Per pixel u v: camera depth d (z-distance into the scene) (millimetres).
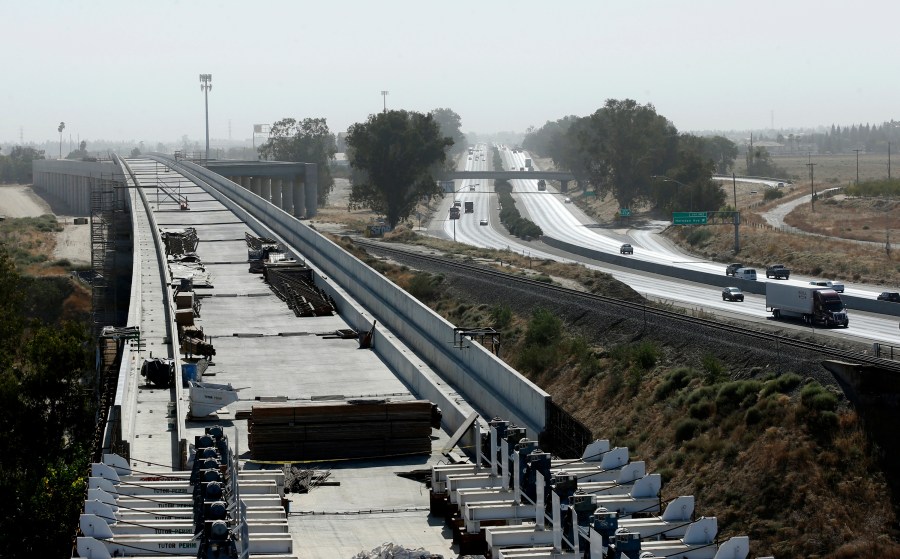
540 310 116000
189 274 99312
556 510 30109
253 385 61500
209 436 36500
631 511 34094
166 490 35750
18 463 70312
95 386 70812
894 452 65500
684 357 91688
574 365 100438
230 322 82625
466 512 34500
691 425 78500
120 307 133125
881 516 62281
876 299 139750
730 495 69250
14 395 71000
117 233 147000
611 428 86625
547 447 46031
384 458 48031
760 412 74562
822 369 76688
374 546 36875
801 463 67938
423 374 59719
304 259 110688
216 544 28891
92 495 34531
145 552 30719
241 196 174750
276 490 37094
